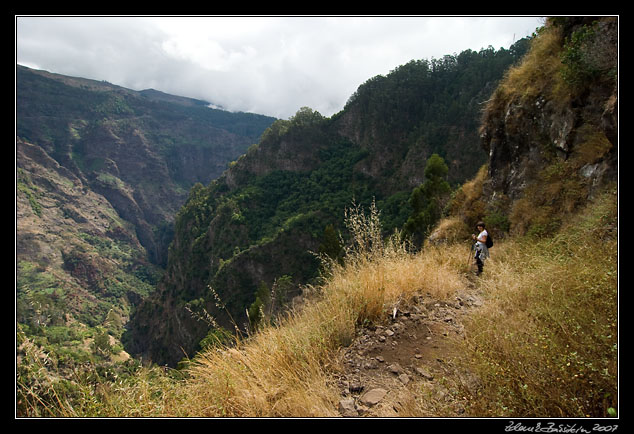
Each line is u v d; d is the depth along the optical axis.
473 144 83.38
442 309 4.08
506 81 11.57
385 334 3.44
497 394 1.94
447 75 109.88
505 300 3.55
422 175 87.94
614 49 7.23
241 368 2.65
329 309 3.64
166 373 2.65
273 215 109.19
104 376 2.31
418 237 20.28
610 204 5.73
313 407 2.21
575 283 3.24
